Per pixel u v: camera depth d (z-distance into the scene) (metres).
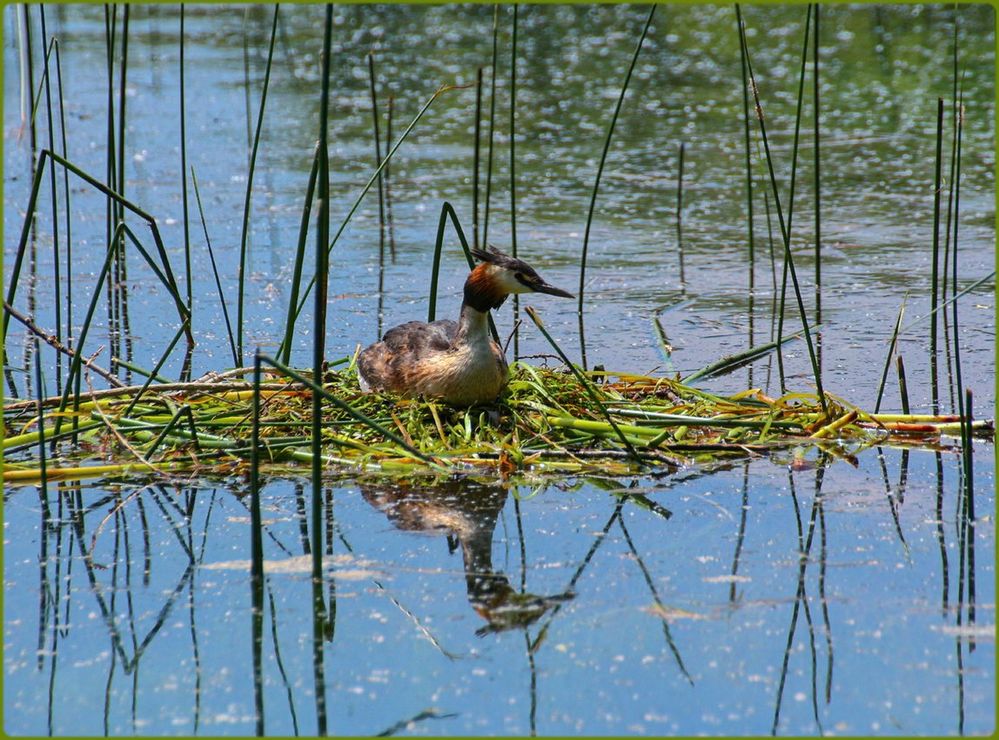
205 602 9.28
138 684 8.24
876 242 20.22
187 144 25.78
